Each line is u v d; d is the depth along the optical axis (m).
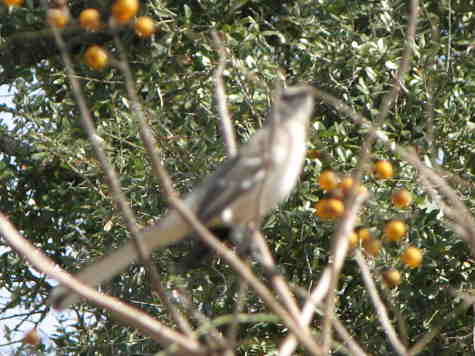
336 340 10.45
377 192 10.25
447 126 10.90
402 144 10.91
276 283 5.75
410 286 10.26
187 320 10.66
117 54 11.90
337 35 11.17
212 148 10.62
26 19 12.02
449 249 10.61
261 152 6.34
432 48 10.81
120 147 11.11
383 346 10.34
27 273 12.30
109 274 5.93
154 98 11.73
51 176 12.55
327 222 10.32
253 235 6.03
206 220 6.24
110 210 10.96
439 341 10.60
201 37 10.90
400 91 11.26
